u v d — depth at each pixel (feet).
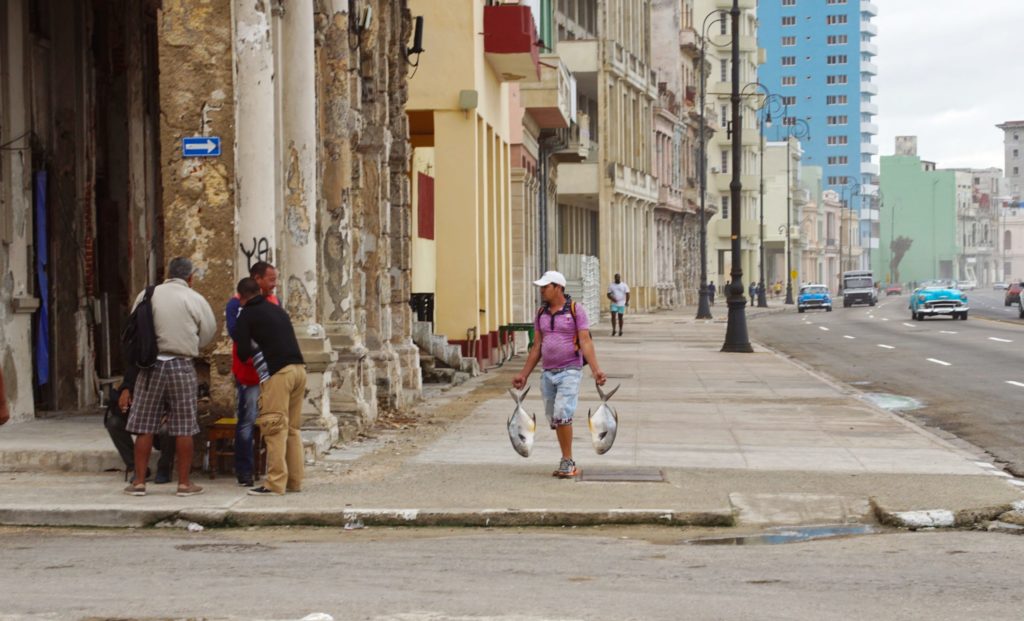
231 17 64.64
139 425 56.85
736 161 177.58
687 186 424.05
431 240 170.50
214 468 62.03
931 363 149.28
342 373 80.43
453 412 94.53
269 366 57.62
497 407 98.37
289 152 72.64
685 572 42.39
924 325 260.01
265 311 57.93
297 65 72.90
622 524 53.42
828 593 38.73
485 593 38.63
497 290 152.66
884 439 79.20
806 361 160.45
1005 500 56.49
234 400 64.23
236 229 64.90
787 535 51.42
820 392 112.37
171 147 65.00
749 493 58.95
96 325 90.38
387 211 95.91
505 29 137.18
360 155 90.68
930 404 103.71
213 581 40.63
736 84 177.06
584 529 53.01
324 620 34.76
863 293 453.58
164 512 53.57
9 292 76.23
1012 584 40.29
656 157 368.89
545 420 89.30
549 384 64.28
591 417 65.05
